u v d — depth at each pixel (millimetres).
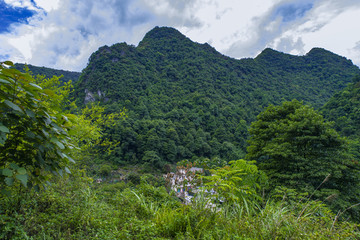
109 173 30188
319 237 1978
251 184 5438
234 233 2135
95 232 1858
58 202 2162
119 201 2875
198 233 2121
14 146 1509
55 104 1771
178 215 2410
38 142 1488
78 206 2129
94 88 79250
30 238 1424
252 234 2123
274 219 2367
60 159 1741
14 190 1759
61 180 2709
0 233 1363
